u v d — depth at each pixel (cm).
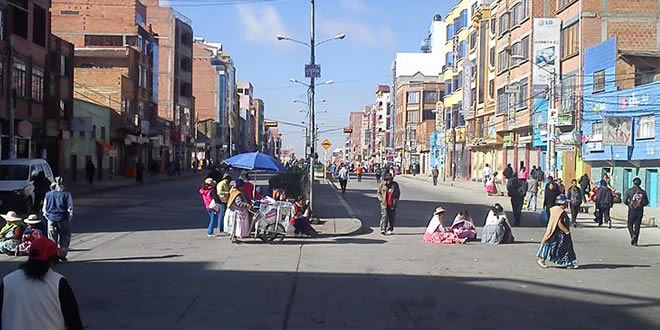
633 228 1964
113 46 6775
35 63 4294
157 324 905
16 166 2706
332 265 1445
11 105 3431
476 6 6938
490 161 6450
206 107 11312
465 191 4919
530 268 1452
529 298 1116
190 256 1555
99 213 2700
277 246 1756
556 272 1405
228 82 12375
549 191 2430
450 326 910
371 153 16625
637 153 3650
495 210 1922
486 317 967
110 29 6819
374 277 1301
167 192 4194
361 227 2184
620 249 1866
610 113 3894
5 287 509
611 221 2719
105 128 5912
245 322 919
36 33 4375
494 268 1443
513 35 5469
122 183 5025
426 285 1223
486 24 6366
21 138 4116
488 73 6303
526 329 899
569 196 2522
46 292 506
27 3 4156
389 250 1716
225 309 998
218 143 11488
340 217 2525
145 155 7319
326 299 1080
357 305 1039
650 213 3109
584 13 4222
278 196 2194
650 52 3891
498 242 1886
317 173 6994
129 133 6397
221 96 11781
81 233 2014
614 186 3897
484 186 5384
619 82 3881
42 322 502
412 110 10862
